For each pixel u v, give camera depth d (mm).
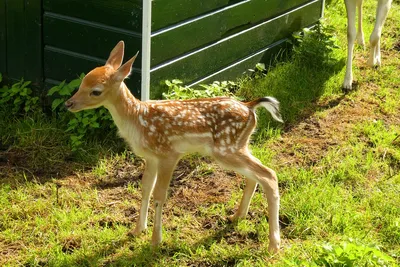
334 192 6281
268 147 7168
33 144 6898
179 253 5445
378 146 7207
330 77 8570
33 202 6094
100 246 5555
